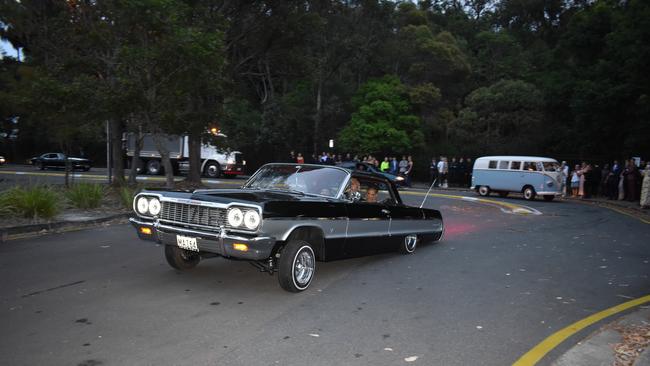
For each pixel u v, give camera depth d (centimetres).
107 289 593
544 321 521
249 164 3953
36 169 3453
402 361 407
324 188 697
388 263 802
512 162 2466
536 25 6950
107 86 1433
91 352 407
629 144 2734
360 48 4012
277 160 3969
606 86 2920
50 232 988
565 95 3522
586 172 2531
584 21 3544
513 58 4822
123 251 820
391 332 475
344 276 703
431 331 482
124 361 391
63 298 552
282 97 4206
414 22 4762
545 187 2342
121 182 1725
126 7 1309
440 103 4388
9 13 1563
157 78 1462
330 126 4156
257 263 613
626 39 2827
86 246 855
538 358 418
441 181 3117
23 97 1471
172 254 668
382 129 3538
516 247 993
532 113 3866
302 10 2219
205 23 1756
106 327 465
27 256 765
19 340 429
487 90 4088
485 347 443
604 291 655
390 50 4147
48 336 439
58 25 1545
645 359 403
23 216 1043
